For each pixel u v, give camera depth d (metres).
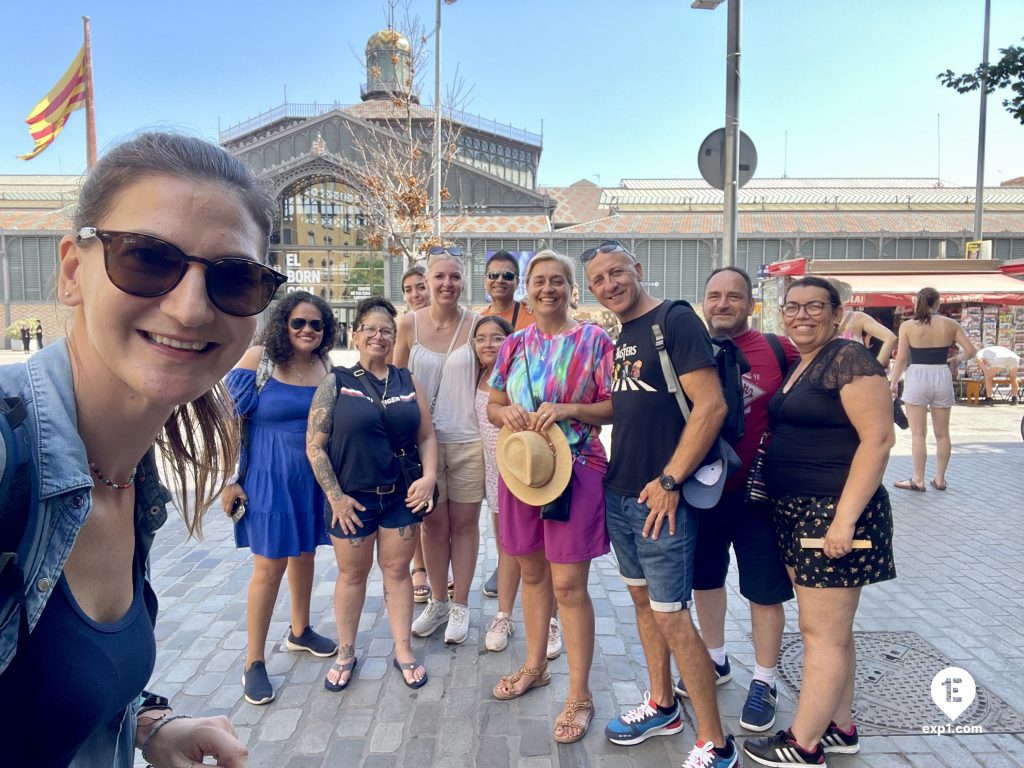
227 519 6.49
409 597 3.59
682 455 2.52
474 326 4.27
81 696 0.99
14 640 0.87
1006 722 3.01
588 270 2.79
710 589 3.29
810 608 2.64
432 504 3.60
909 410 7.18
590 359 3.04
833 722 2.82
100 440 1.04
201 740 1.31
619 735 2.93
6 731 0.95
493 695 3.36
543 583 3.30
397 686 3.46
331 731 3.07
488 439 3.95
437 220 15.23
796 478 2.64
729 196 5.98
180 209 0.94
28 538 0.89
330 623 4.24
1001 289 14.96
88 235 0.93
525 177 45.09
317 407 3.41
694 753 2.69
